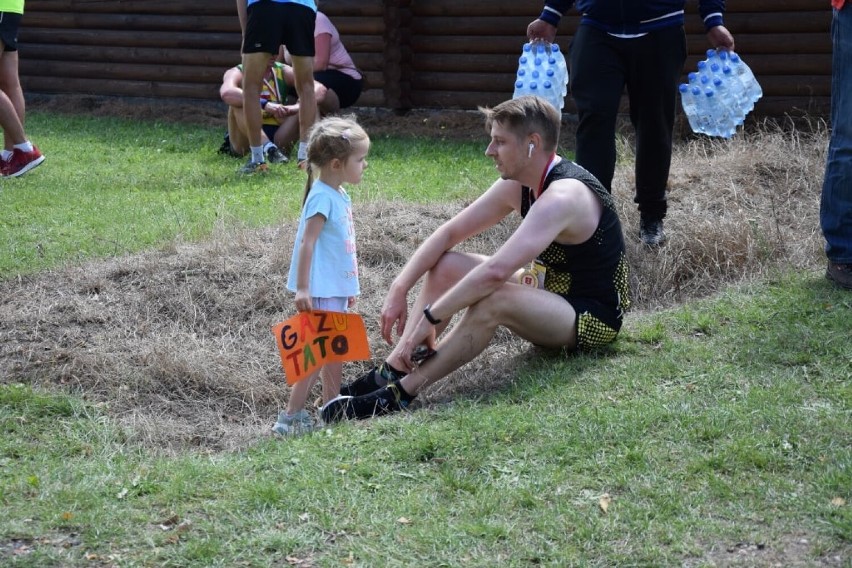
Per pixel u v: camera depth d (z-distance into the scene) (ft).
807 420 12.76
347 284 15.10
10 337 17.79
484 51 41.19
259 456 13.01
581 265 15.26
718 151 27.53
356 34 42.78
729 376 14.30
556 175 15.15
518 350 16.79
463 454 12.51
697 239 20.92
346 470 12.32
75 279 20.15
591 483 11.75
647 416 13.05
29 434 14.17
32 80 51.08
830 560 10.14
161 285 19.85
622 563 10.28
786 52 34.99
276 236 22.18
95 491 12.07
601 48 19.35
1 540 10.96
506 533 10.80
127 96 49.21
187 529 11.16
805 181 24.50
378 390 14.79
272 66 34.96
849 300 16.53
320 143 14.67
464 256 15.60
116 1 48.26
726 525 10.79
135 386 16.57
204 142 37.93
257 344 18.29
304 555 10.66
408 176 29.40
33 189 28.66
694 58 36.63
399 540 10.81
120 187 29.14
